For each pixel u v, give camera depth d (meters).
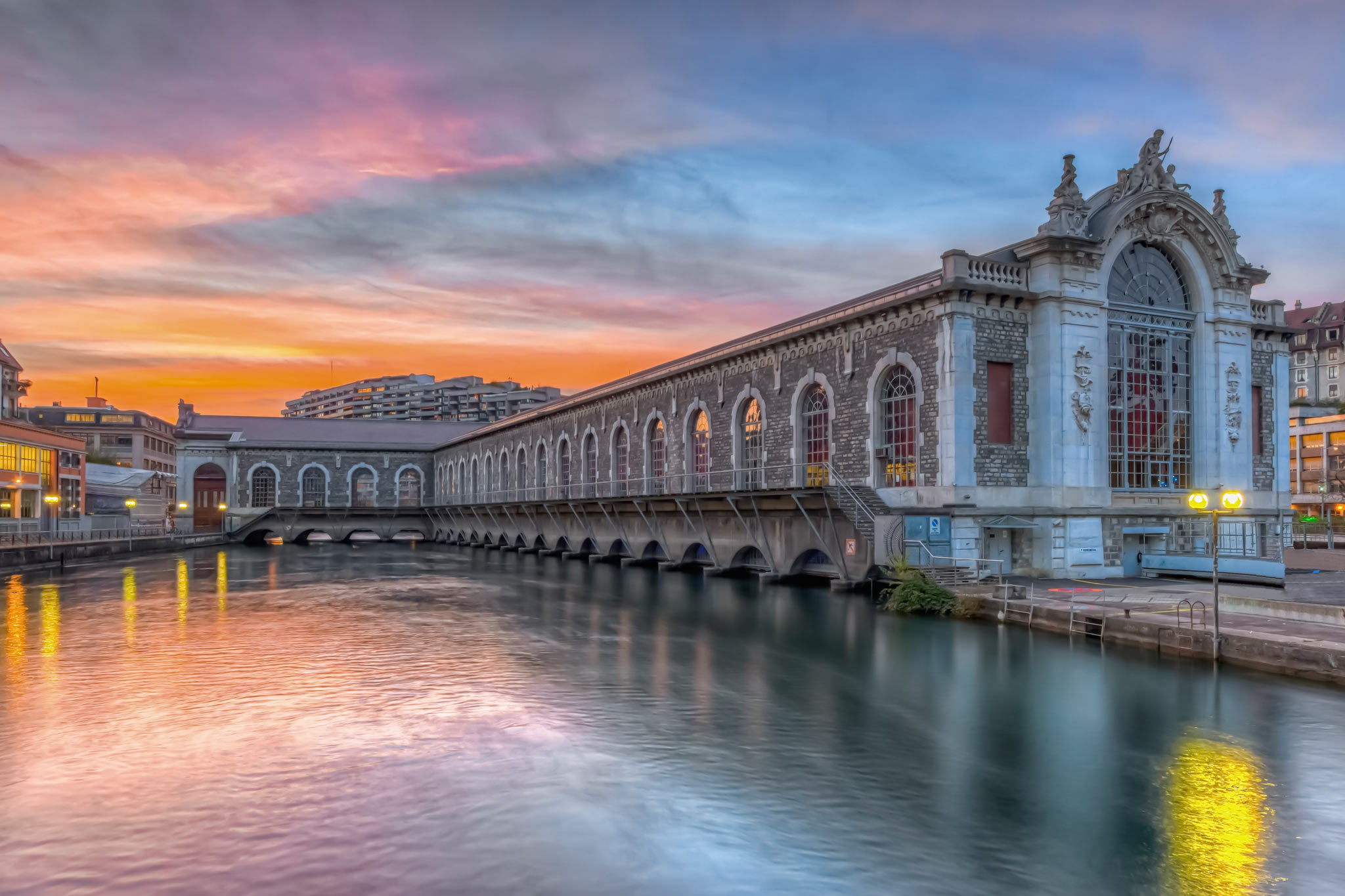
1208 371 35.81
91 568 49.03
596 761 12.13
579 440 61.53
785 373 39.75
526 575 42.91
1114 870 8.88
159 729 13.76
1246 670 17.53
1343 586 28.00
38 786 11.20
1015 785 11.27
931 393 31.53
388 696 15.99
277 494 89.19
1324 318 104.56
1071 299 31.83
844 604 28.77
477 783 11.25
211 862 8.97
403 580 40.38
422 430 101.12
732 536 39.16
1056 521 31.12
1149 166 34.34
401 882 8.53
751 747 12.80
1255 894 8.41
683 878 8.66
